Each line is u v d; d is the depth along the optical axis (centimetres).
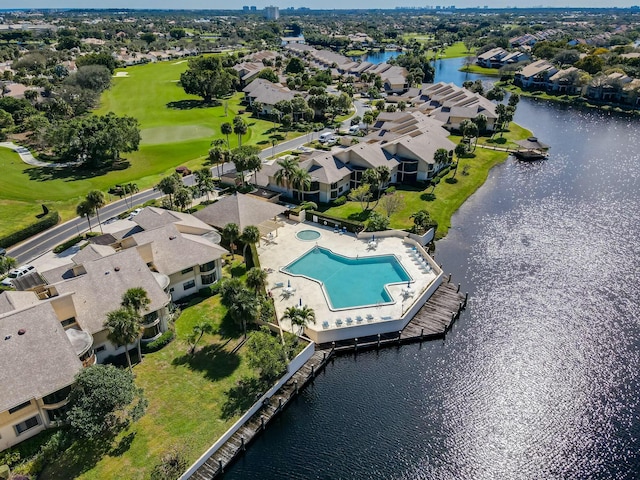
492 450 4309
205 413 4469
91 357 4728
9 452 4025
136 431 4259
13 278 6462
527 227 8394
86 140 10719
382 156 9831
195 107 17412
